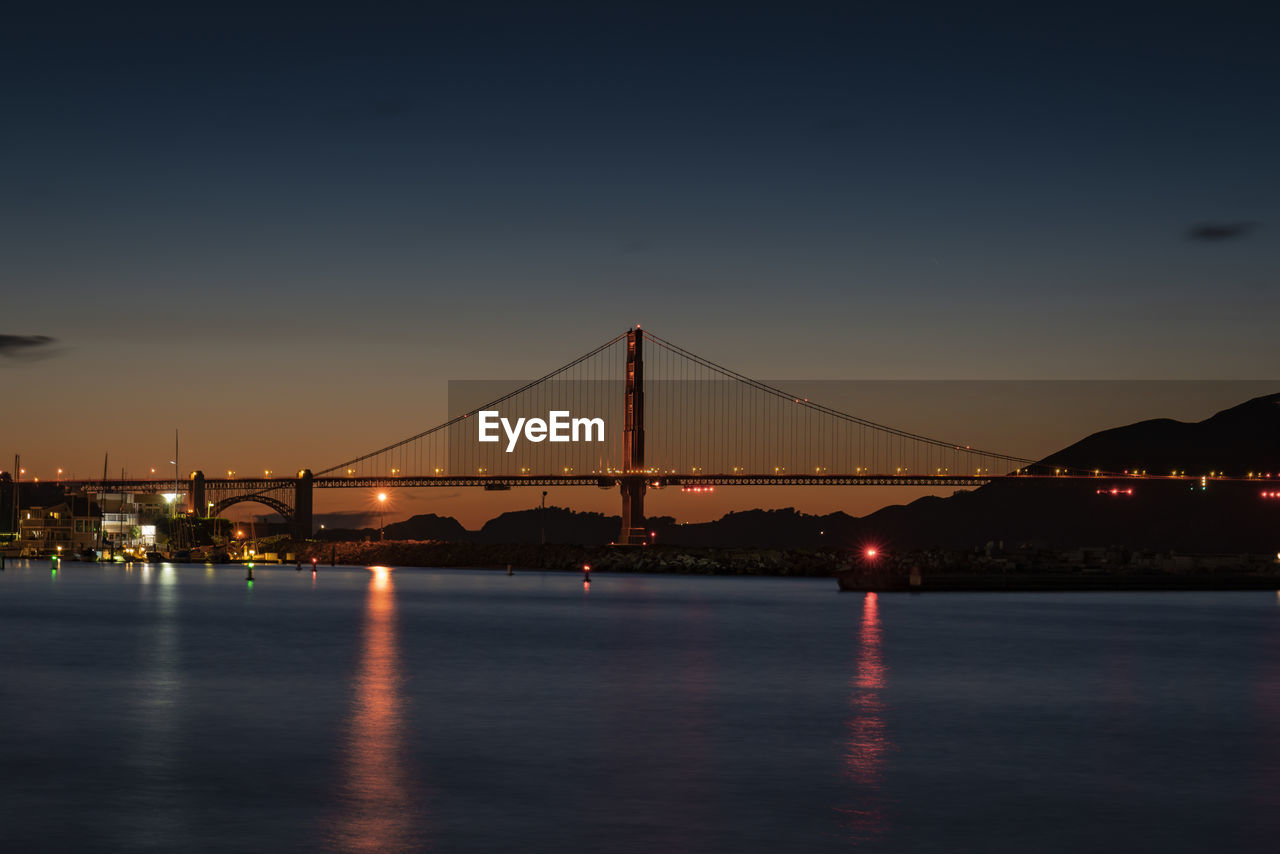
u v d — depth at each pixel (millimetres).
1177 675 42750
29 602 88875
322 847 18531
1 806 21141
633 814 20781
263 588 117438
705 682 39531
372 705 33438
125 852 18203
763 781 23547
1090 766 25266
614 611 80375
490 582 138500
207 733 28594
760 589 122375
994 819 20578
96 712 31828
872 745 27578
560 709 32906
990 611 85375
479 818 20406
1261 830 19922
